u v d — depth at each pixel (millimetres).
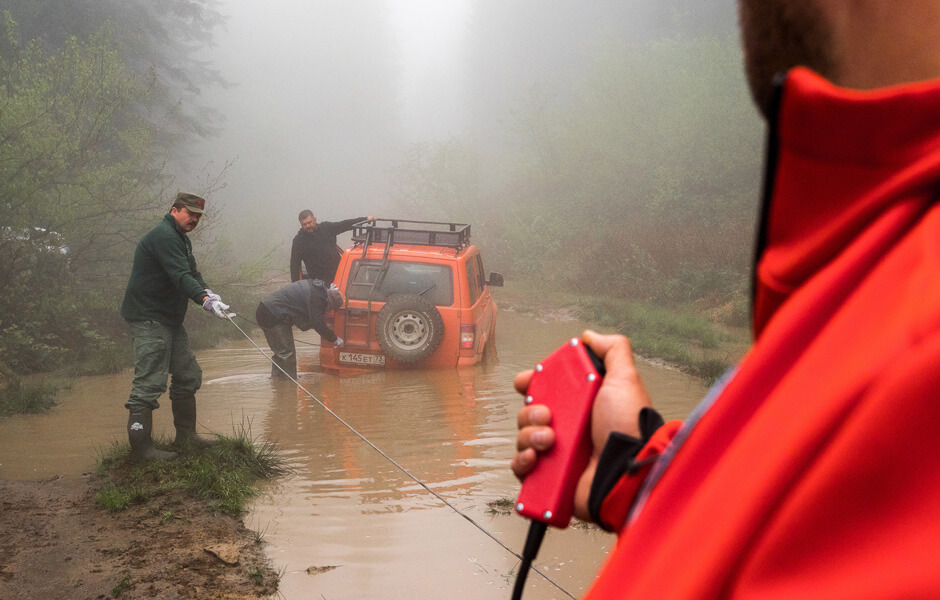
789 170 359
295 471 5738
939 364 265
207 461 5641
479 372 9344
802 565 282
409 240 10102
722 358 10422
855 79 358
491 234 26609
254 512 4914
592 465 754
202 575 4051
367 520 4734
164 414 7582
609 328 13555
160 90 25797
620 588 354
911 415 267
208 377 9430
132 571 4105
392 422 7109
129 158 14672
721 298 15188
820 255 342
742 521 303
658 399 7988
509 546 4293
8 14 13281
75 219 12375
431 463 5859
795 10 372
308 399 8102
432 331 9156
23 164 11352
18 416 7707
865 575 266
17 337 9906
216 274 15633
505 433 6672
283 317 9188
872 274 318
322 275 11820
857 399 284
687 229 19969
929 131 312
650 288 16641
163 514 4875
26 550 4371
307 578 3979
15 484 5520
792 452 297
